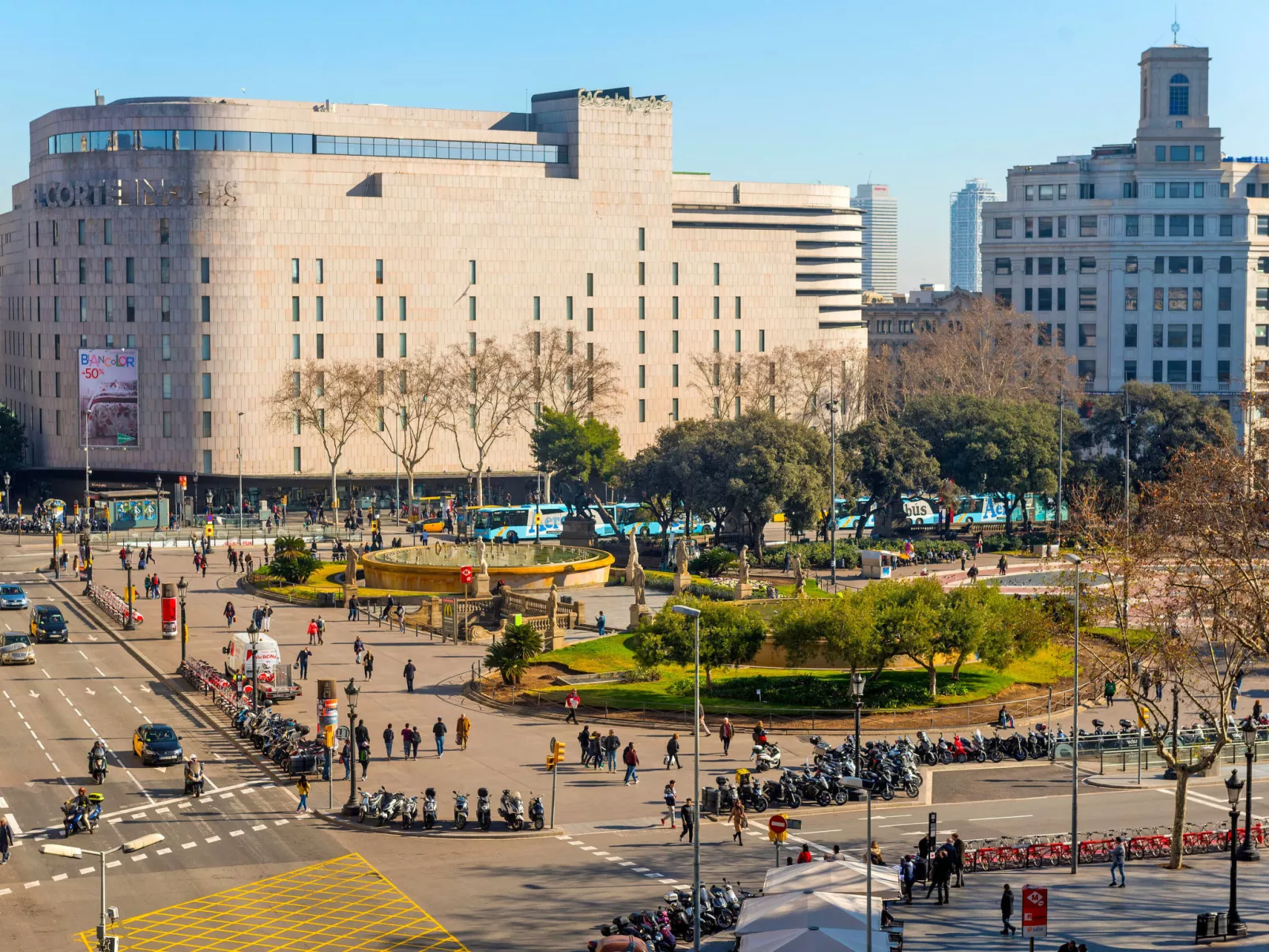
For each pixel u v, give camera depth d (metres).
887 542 160.38
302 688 98.94
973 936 55.59
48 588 142.25
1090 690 97.88
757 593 129.75
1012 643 92.50
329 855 66.06
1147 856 67.25
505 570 136.75
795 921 48.66
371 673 102.12
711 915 57.50
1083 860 66.38
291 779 78.38
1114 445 173.88
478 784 77.38
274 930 56.69
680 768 80.12
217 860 65.12
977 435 173.38
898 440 169.50
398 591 138.12
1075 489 168.38
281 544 145.88
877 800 74.69
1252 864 65.94
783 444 156.12
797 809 73.44
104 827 69.88
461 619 118.06
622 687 95.69
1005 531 181.62
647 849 67.06
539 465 197.75
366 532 187.50
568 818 71.81
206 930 56.62
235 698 92.19
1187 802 75.31
